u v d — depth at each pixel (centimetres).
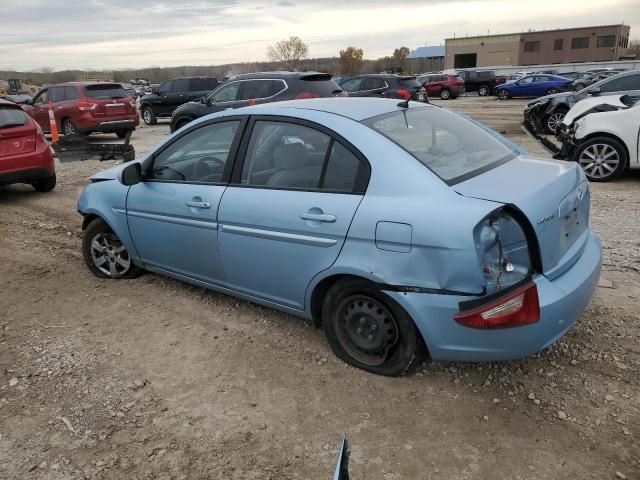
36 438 285
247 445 275
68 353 367
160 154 420
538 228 270
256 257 354
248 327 393
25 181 830
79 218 721
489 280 267
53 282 495
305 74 1145
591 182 806
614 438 267
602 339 352
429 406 297
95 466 264
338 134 318
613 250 504
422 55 8969
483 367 328
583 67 4788
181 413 301
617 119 775
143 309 430
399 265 284
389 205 288
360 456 263
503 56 7675
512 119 1780
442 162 305
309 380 325
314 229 315
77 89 1492
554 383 311
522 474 248
